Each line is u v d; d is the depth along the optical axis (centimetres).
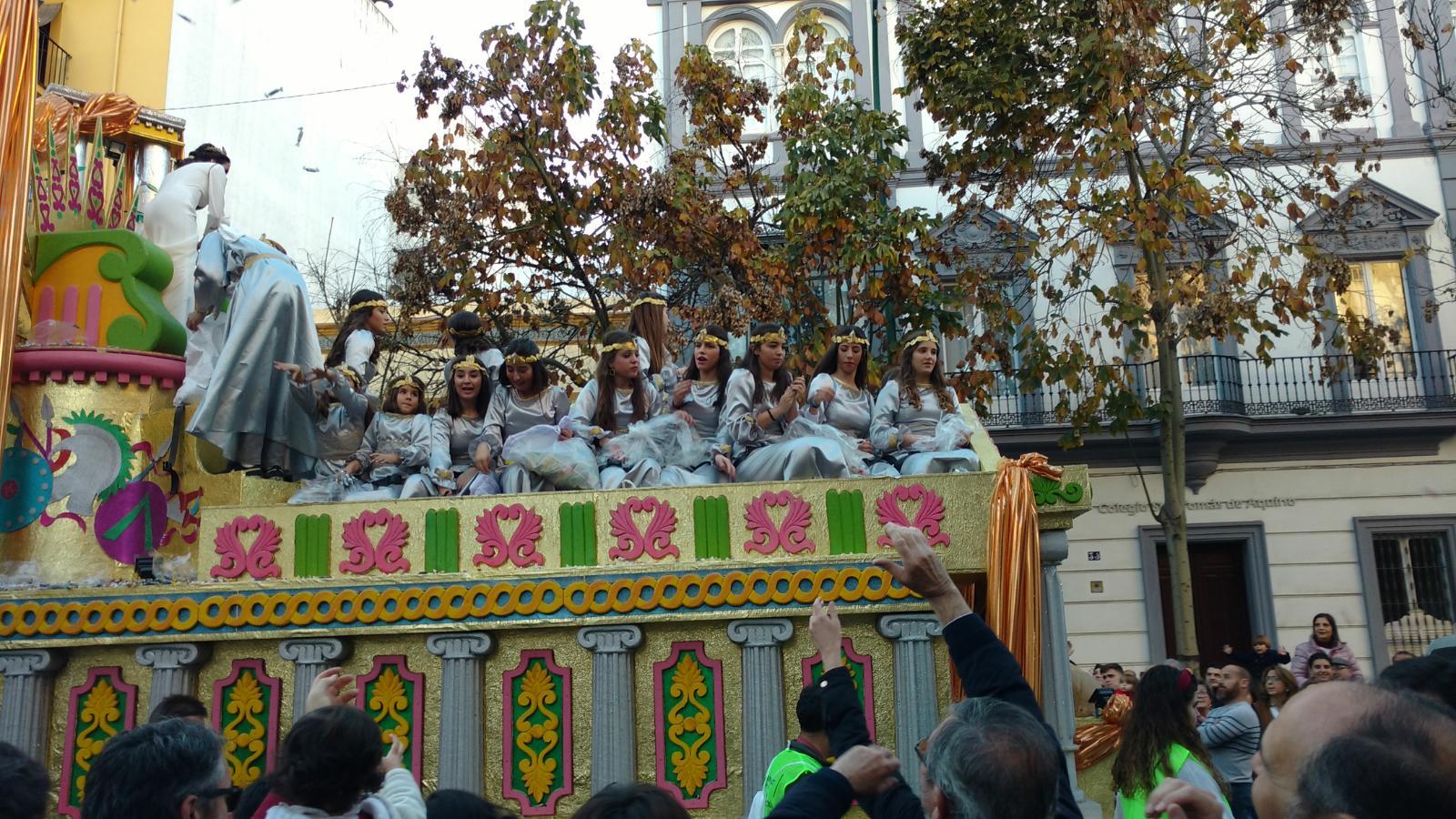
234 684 691
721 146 1869
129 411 806
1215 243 1886
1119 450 2152
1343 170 2156
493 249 1784
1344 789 207
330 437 813
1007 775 278
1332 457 2142
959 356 2191
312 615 679
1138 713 487
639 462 743
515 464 738
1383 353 1691
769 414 763
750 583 656
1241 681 716
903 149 2247
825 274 1834
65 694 702
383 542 690
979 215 1830
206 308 811
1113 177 2048
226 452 750
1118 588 2127
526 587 667
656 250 1678
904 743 636
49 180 873
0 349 741
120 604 695
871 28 2298
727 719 657
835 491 671
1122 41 1598
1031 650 623
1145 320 1738
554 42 1716
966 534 659
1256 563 2120
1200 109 1947
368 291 872
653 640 670
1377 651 2062
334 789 386
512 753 664
